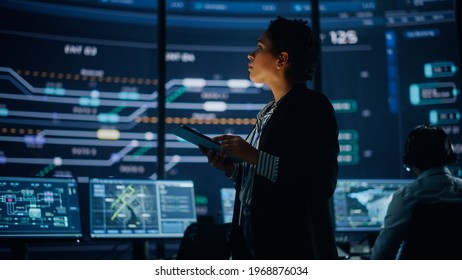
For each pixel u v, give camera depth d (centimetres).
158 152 386
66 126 684
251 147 162
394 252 210
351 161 725
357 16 727
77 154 685
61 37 686
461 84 398
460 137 704
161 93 391
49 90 680
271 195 163
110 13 693
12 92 664
